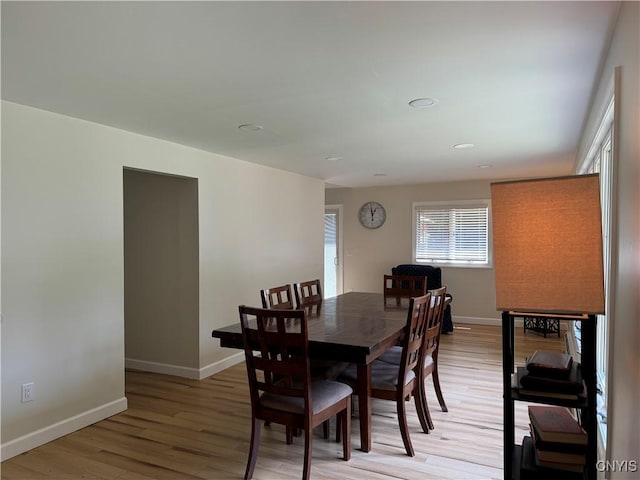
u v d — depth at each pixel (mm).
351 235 8070
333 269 8234
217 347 4562
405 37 1934
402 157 4871
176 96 2721
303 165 5355
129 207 4621
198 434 3102
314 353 2607
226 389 4027
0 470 2619
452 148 4387
